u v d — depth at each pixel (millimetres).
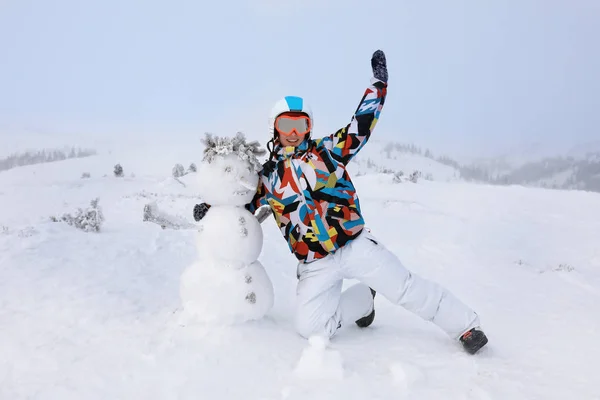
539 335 3744
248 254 3240
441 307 3080
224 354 2809
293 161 3098
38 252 5754
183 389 2410
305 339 3188
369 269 3090
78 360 2699
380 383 2533
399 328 3709
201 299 3217
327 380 2545
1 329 3178
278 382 2543
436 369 2760
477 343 3031
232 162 3209
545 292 6016
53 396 2314
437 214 16609
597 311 4848
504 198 23297
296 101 3117
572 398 2453
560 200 22641
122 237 7699
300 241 3154
